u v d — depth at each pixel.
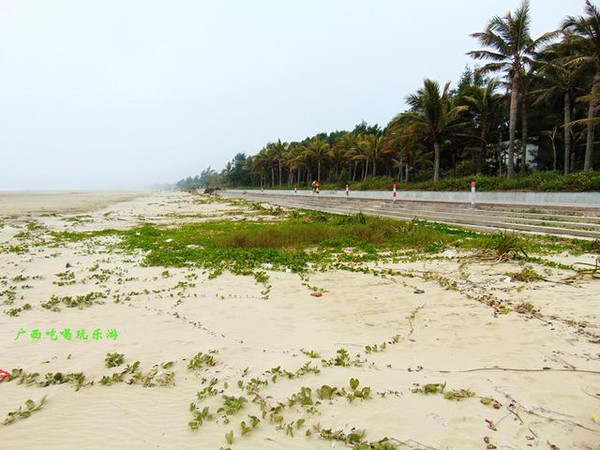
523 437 2.83
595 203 17.31
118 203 49.81
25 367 4.28
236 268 9.27
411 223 13.85
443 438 2.86
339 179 63.00
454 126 32.06
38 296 7.17
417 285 7.27
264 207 33.88
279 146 81.19
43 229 19.02
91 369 4.21
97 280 8.39
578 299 5.86
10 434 3.10
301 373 3.93
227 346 4.73
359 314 5.80
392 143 36.38
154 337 5.09
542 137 33.94
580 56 21.62
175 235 16.45
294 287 7.51
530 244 10.30
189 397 3.61
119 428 3.15
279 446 2.84
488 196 23.30
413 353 4.36
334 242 12.65
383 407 3.29
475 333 4.82
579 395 3.34
